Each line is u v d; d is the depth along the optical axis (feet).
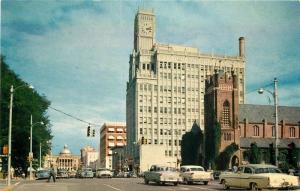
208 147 314.35
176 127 467.93
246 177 89.66
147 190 94.43
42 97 249.14
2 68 194.29
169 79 472.44
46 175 192.85
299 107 357.41
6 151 117.91
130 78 507.30
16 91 198.49
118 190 94.94
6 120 197.98
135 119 461.37
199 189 97.19
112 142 636.07
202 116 476.54
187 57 478.59
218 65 483.10
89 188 103.50
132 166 419.13
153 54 479.41
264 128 335.47
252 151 306.14
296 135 345.51
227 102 310.65
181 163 349.00
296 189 86.94
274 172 88.22
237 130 308.19
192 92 476.95
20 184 129.80
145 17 514.27
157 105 465.88
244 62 488.44
